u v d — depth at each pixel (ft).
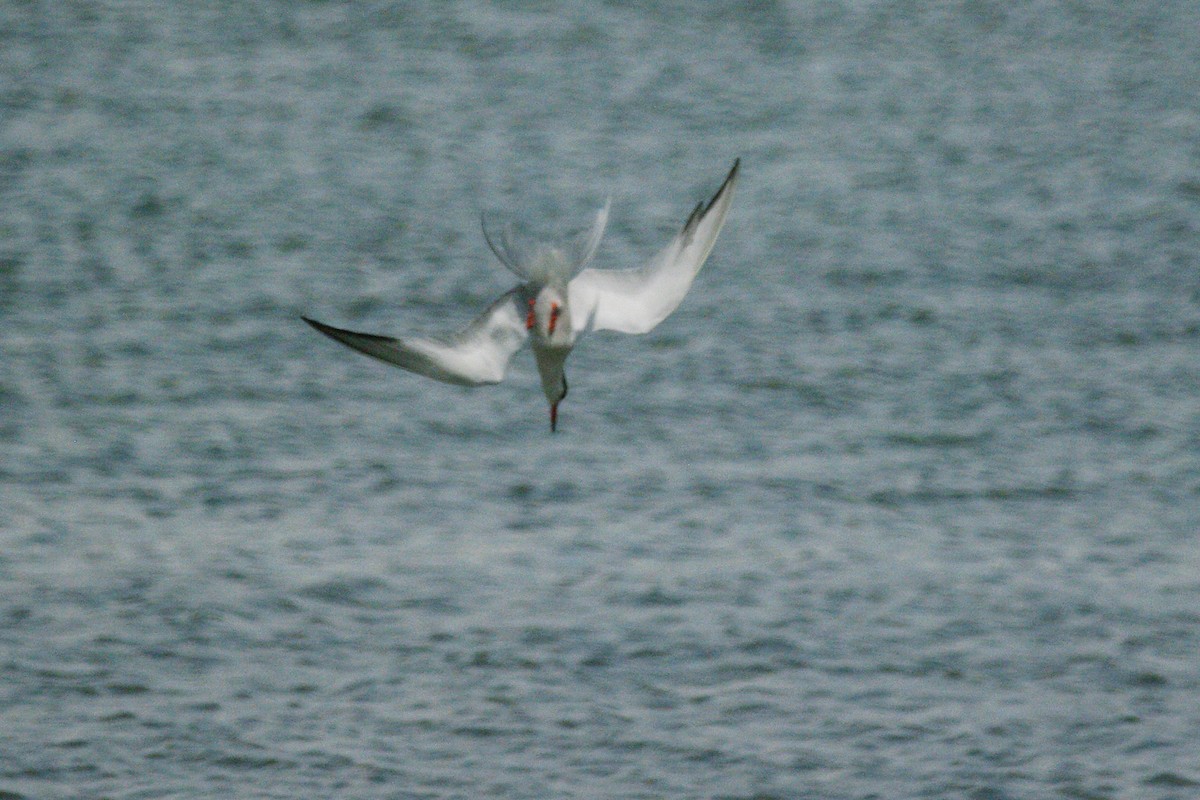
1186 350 100.63
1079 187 143.02
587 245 21.47
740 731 52.37
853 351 99.66
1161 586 64.64
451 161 151.53
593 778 49.62
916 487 76.64
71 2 213.46
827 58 195.00
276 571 65.26
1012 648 58.59
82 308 107.45
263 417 86.48
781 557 67.21
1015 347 100.83
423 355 20.53
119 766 50.24
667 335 102.83
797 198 139.85
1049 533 70.74
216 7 213.25
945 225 131.44
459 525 71.00
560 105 172.76
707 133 163.53
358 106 170.09
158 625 59.88
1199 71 191.21
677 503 73.92
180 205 134.31
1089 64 193.98
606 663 57.26
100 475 76.95
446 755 50.96
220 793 48.73
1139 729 52.85
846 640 59.16
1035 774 49.93
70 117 162.71
